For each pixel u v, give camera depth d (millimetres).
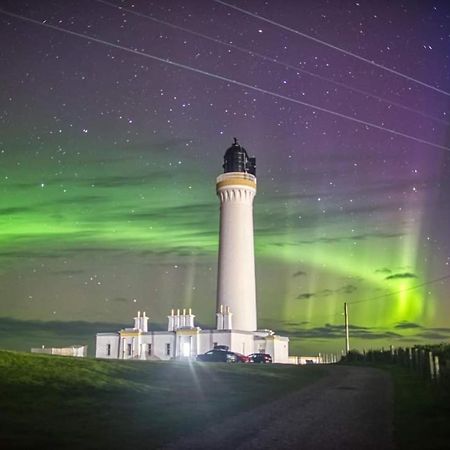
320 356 74125
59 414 14867
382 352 51969
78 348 65750
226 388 22719
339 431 13141
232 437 12219
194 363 33969
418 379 27766
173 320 66312
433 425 13945
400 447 11297
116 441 11531
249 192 71750
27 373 20859
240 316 67812
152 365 28703
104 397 18297
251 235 71188
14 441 11172
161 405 17312
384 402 19000
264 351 64438
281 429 13352
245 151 74250
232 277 68875
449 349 36812
